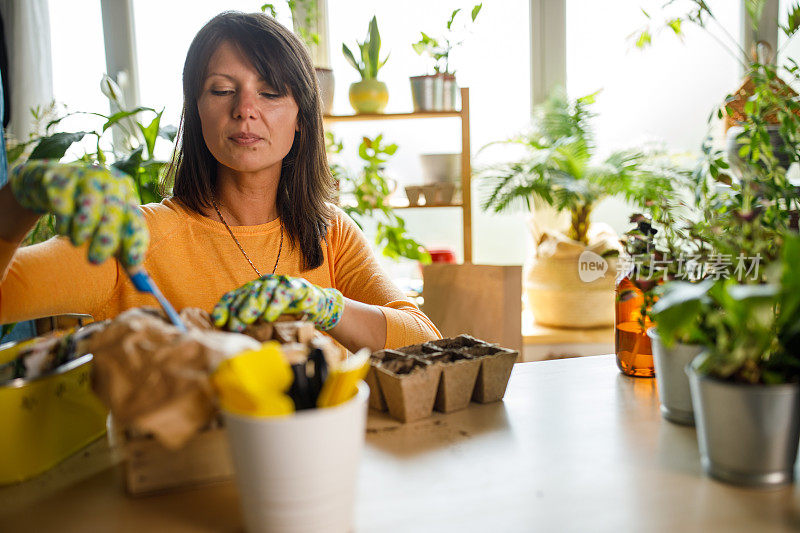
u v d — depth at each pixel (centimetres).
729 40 243
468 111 218
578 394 79
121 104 189
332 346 62
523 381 85
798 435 54
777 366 55
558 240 214
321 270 120
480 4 216
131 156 161
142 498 54
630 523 49
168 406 46
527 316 240
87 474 59
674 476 56
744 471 54
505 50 247
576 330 216
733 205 78
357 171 242
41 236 158
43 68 219
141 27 238
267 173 111
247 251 114
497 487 55
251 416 44
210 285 112
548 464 59
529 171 221
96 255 55
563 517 50
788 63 239
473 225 261
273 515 45
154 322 52
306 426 43
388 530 48
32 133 187
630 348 85
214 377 45
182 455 55
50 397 60
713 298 57
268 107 102
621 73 249
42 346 64
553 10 242
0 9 213
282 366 46
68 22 233
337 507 46
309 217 117
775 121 104
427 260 223
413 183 249
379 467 59
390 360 74
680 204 94
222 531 49
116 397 48
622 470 58
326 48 242
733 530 48
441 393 72
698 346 65
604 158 231
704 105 248
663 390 70
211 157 113
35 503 54
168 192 124
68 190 55
